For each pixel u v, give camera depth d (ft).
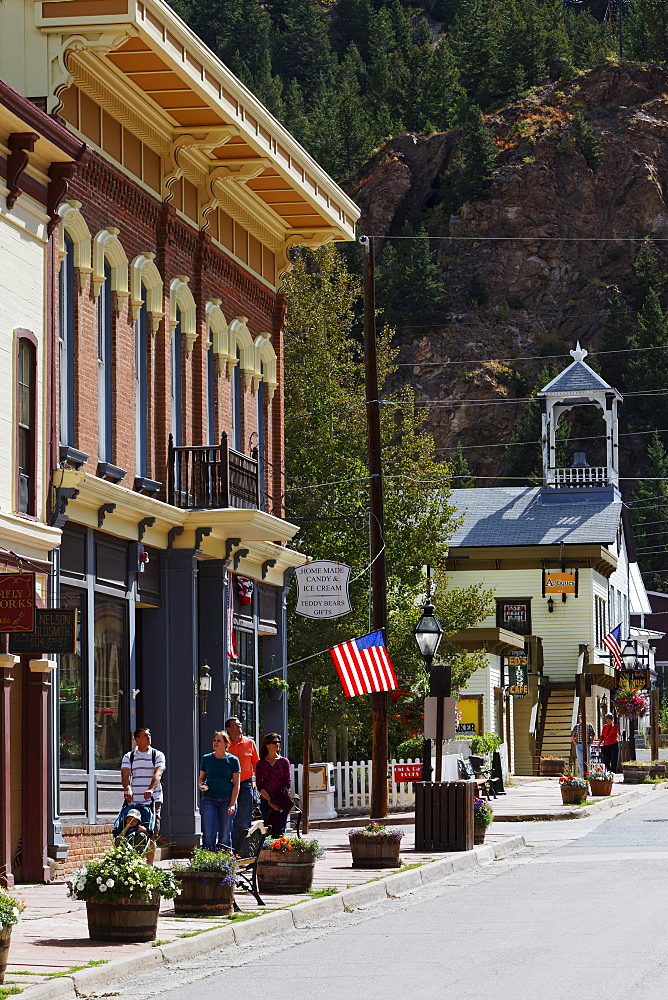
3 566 97.66
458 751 201.77
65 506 106.32
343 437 210.18
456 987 58.80
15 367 101.30
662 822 156.56
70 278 113.29
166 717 125.80
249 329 152.35
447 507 207.00
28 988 58.13
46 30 108.78
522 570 309.63
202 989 61.52
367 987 59.88
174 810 124.57
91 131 115.24
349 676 141.28
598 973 60.95
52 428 106.73
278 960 69.62
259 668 160.04
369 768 178.29
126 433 120.78
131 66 115.03
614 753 272.72
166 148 128.26
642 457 616.39
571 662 306.55
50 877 101.55
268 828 106.73
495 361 635.66
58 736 104.94
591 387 332.39
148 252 125.08
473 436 620.49
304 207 152.56
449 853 120.06
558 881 102.32
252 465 151.12
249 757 107.86
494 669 262.06
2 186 100.89
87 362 114.32
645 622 483.51
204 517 126.31
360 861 108.78
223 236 144.25
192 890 81.10
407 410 211.82
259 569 150.00
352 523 203.72
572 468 331.36
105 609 115.55
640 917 79.87
